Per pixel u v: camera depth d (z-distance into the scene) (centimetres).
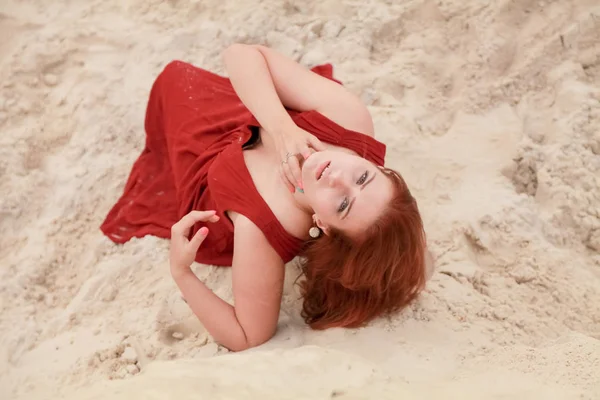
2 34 348
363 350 223
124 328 246
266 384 180
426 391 180
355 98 260
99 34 346
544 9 336
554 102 312
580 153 287
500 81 320
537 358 205
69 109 324
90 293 260
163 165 299
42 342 246
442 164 297
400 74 330
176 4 358
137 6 357
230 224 245
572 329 237
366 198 218
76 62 340
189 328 248
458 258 261
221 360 198
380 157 250
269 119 244
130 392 168
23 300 261
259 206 233
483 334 232
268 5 353
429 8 351
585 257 268
